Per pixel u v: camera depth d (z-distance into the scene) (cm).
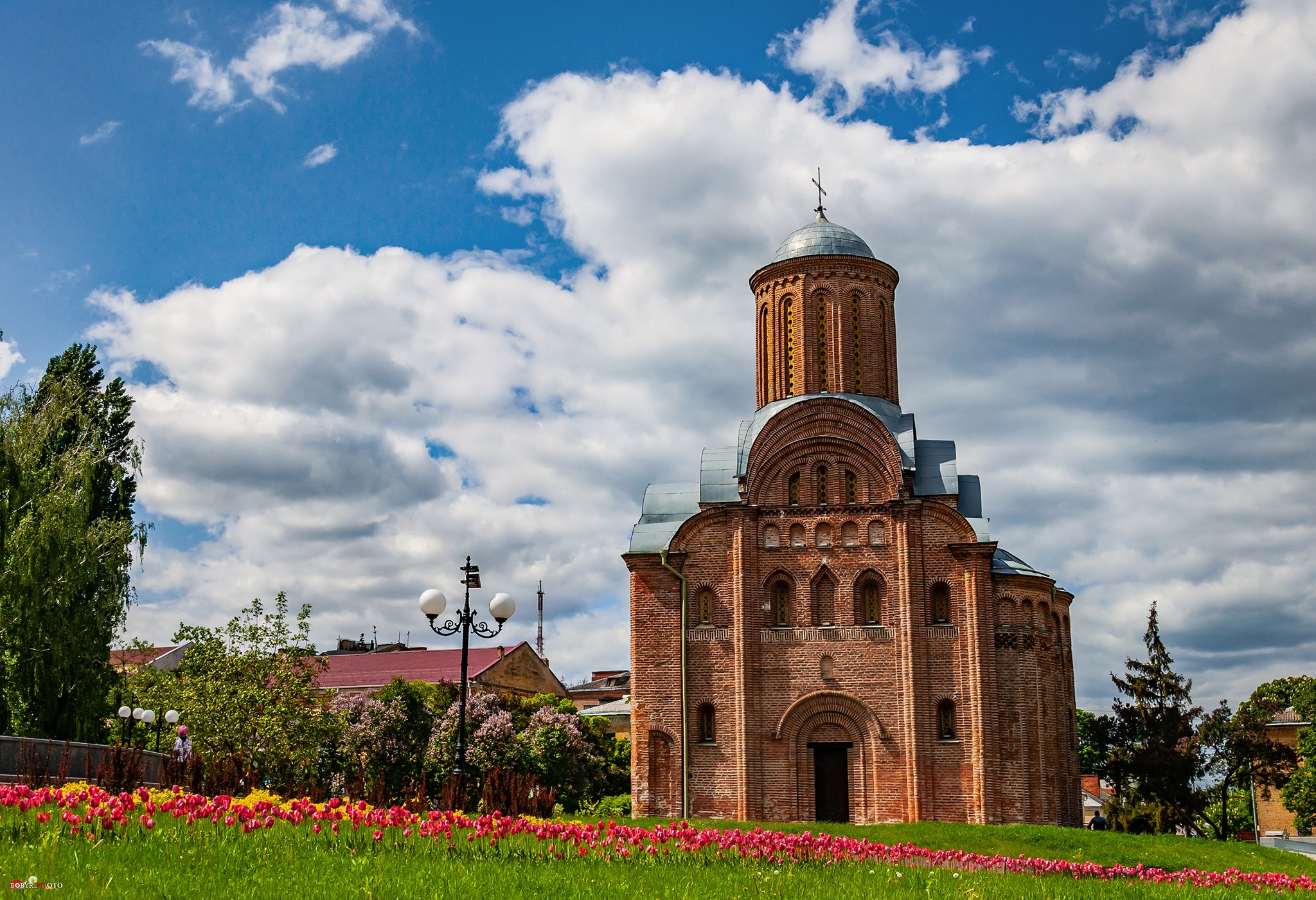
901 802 4381
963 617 4491
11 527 4309
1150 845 3788
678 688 4603
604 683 11900
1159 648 5641
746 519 4684
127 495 5116
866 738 4469
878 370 5062
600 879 1703
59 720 4328
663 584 4716
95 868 1467
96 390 5325
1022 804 4359
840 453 4728
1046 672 4591
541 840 2050
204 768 3328
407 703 5612
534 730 5553
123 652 5344
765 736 4516
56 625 4278
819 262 5109
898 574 4559
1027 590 4591
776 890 1730
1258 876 2794
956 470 4691
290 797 2647
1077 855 3634
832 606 4603
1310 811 7950
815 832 3806
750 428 4959
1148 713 5541
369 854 1747
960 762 4384
